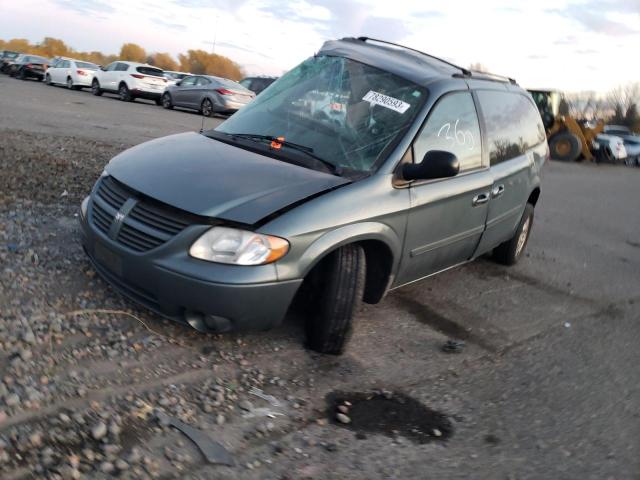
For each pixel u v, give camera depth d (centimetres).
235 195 347
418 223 415
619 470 306
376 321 458
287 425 306
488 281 612
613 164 2689
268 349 377
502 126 551
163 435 279
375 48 511
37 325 348
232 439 286
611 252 835
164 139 450
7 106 1405
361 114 433
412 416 333
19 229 500
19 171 700
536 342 469
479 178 486
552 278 657
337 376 363
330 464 280
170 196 346
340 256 366
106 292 407
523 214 638
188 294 331
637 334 517
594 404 376
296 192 357
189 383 326
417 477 280
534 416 352
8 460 244
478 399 364
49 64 3400
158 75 2514
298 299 410
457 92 476
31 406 279
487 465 296
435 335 452
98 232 370
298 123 439
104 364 326
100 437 267
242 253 329
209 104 2238
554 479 292
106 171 405
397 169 402
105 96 2686
